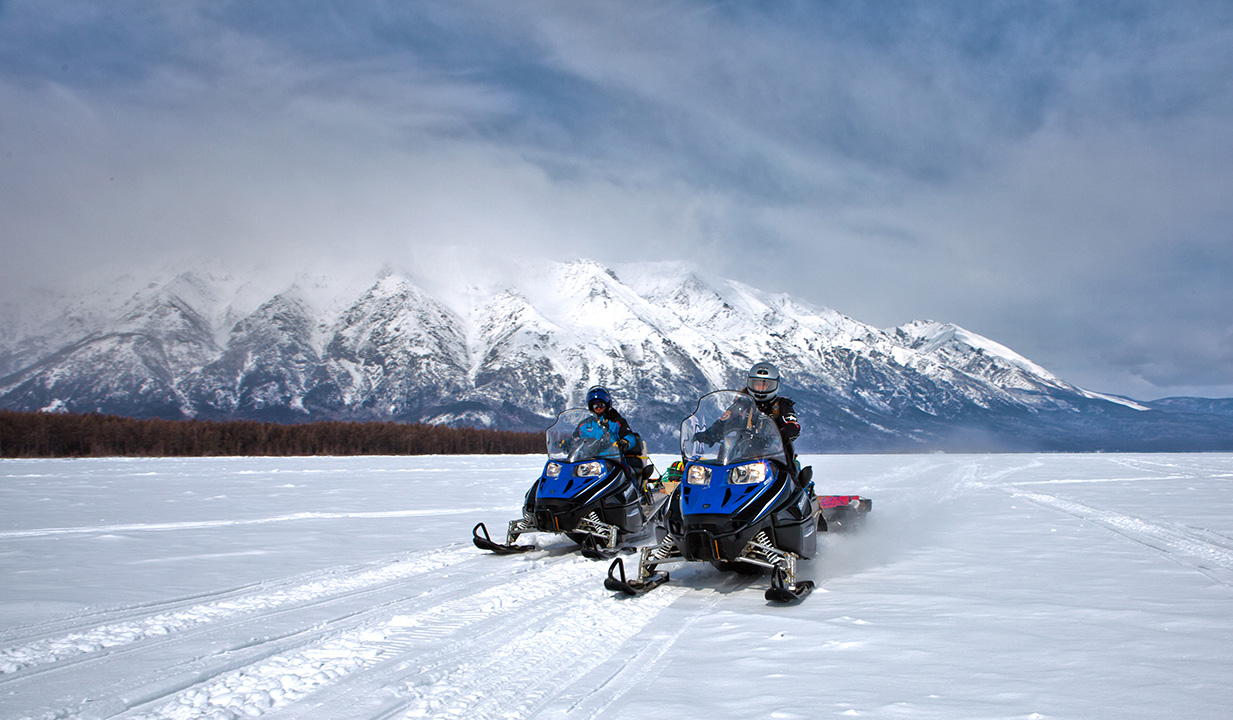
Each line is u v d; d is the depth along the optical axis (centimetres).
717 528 639
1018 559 788
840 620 532
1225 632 481
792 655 447
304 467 3306
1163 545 874
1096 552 828
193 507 1437
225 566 770
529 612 575
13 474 2594
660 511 717
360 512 1351
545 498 829
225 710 362
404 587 668
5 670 424
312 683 404
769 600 607
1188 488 1742
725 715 347
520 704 370
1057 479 2156
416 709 363
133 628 516
